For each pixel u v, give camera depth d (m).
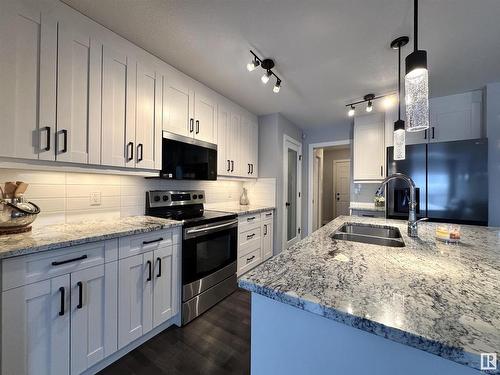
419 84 1.02
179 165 2.18
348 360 0.61
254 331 0.76
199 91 2.41
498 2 1.35
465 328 0.49
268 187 3.49
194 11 1.47
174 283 1.83
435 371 0.51
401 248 1.12
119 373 1.39
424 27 1.58
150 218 2.01
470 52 1.88
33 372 1.10
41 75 1.31
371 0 1.36
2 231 1.29
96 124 1.57
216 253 2.25
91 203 1.84
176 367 1.44
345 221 2.02
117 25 1.59
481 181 2.33
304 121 3.85
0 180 1.41
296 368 0.69
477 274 0.80
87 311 1.30
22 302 1.07
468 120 2.64
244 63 2.06
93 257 1.33
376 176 3.28
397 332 0.49
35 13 1.29
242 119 3.14
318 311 0.59
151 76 1.92
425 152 2.58
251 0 1.37
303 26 1.59
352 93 2.68
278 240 3.46
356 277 0.76
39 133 1.31
